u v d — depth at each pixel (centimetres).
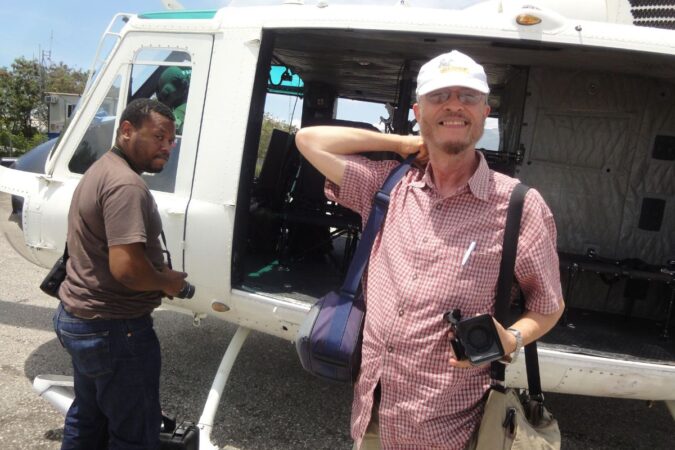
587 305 353
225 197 278
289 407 332
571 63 318
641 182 348
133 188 188
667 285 337
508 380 258
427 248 145
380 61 381
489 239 142
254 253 401
